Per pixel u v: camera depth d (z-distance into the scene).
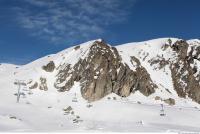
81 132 63.38
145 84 116.31
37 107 91.75
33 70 113.12
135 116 91.81
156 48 144.62
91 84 105.19
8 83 105.62
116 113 93.56
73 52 121.75
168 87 124.31
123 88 111.12
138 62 125.88
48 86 105.88
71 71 110.06
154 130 70.69
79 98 101.94
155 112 95.81
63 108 94.69
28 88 103.19
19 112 84.44
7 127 68.50
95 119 90.19
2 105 87.75
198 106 119.62
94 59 111.00
